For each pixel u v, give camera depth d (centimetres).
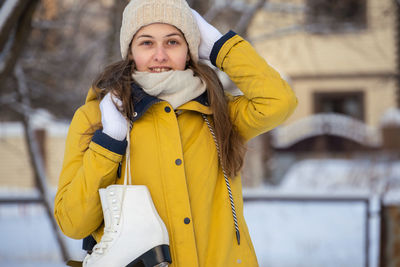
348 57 2773
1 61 725
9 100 946
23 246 1081
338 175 1831
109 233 266
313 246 1004
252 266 312
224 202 310
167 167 293
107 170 277
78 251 1069
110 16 973
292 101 312
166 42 316
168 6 310
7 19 621
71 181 290
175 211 288
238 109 335
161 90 299
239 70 320
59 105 1139
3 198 952
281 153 2562
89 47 1155
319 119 2636
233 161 320
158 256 262
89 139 299
